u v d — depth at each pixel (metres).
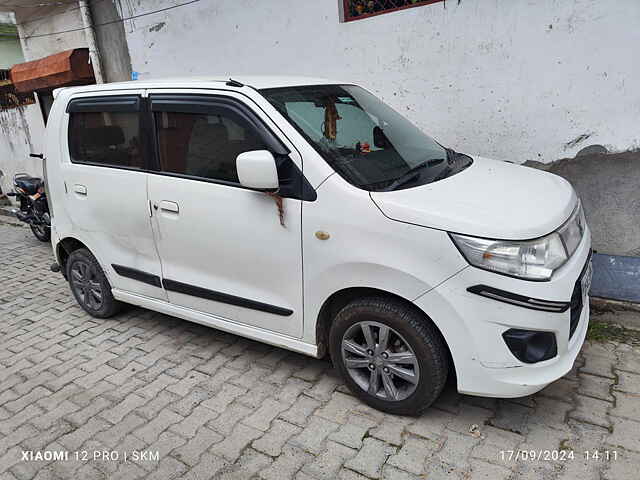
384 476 2.41
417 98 4.40
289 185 2.71
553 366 2.44
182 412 2.98
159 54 5.97
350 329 2.76
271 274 2.90
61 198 3.97
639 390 2.88
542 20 3.70
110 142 3.54
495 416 2.75
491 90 4.04
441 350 2.53
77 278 4.27
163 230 3.31
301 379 3.21
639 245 3.75
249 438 2.72
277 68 5.14
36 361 3.68
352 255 2.54
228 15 5.25
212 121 3.01
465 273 2.30
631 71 3.50
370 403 2.84
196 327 4.03
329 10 4.61
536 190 2.75
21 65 7.50
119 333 4.02
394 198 2.50
